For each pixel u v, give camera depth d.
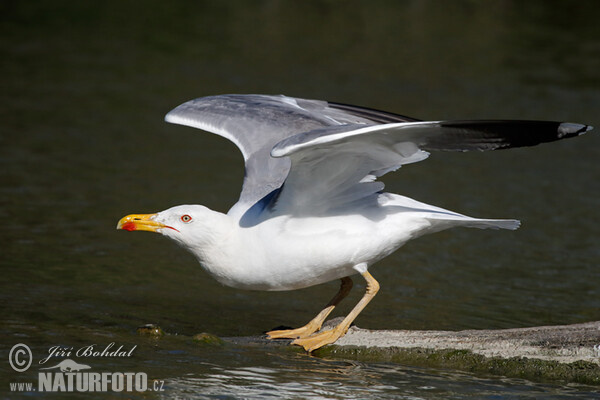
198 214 9.97
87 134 21.27
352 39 31.92
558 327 10.30
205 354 9.92
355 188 9.94
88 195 17.05
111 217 15.91
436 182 19.05
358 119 11.80
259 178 10.63
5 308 11.20
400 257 14.91
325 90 24.84
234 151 21.22
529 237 15.95
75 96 24.27
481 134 8.63
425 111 22.94
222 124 11.40
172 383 8.91
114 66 27.36
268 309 12.21
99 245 14.48
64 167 18.72
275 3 38.03
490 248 15.48
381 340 10.34
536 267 14.45
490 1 38.66
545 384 9.32
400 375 9.52
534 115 22.98
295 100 12.19
